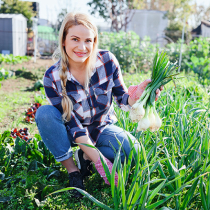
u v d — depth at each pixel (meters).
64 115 1.88
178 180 1.62
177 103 2.91
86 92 1.94
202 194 1.57
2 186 1.94
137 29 26.88
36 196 1.83
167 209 1.45
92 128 2.06
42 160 2.29
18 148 2.40
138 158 1.57
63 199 1.84
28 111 4.16
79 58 1.78
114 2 28.69
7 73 8.02
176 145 2.15
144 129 1.70
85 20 1.75
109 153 2.02
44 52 20.31
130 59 9.63
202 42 9.70
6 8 28.92
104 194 1.92
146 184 1.45
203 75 7.73
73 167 1.96
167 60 1.72
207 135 1.86
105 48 10.09
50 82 1.94
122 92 2.08
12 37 15.38
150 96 1.70
